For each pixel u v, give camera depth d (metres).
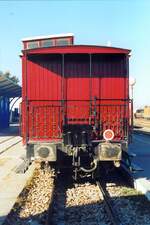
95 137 12.72
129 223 8.52
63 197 11.09
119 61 13.00
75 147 12.09
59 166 12.91
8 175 14.22
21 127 13.25
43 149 11.86
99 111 12.93
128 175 13.18
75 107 12.94
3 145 26.81
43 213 9.27
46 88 12.94
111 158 11.88
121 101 12.97
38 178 13.50
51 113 12.86
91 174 13.33
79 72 12.98
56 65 12.98
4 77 28.30
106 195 11.02
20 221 8.72
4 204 9.95
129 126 12.89
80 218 9.07
